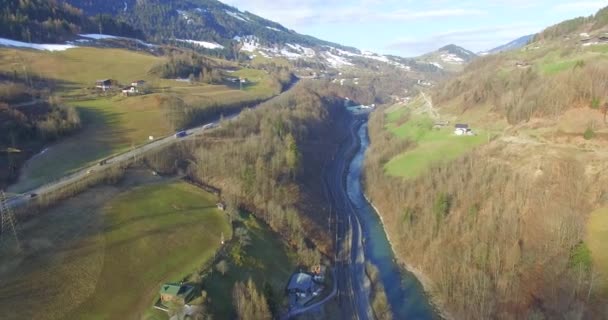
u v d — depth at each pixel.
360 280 100.50
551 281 84.75
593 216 94.81
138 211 97.94
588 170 103.12
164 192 109.31
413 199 125.81
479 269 92.25
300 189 132.88
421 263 106.69
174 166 124.69
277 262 95.94
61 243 82.06
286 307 84.25
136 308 72.06
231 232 97.19
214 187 118.62
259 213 111.56
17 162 112.12
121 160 120.38
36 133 127.00
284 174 134.38
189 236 93.00
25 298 68.62
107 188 104.69
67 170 112.56
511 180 106.94
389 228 126.31
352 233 123.69
